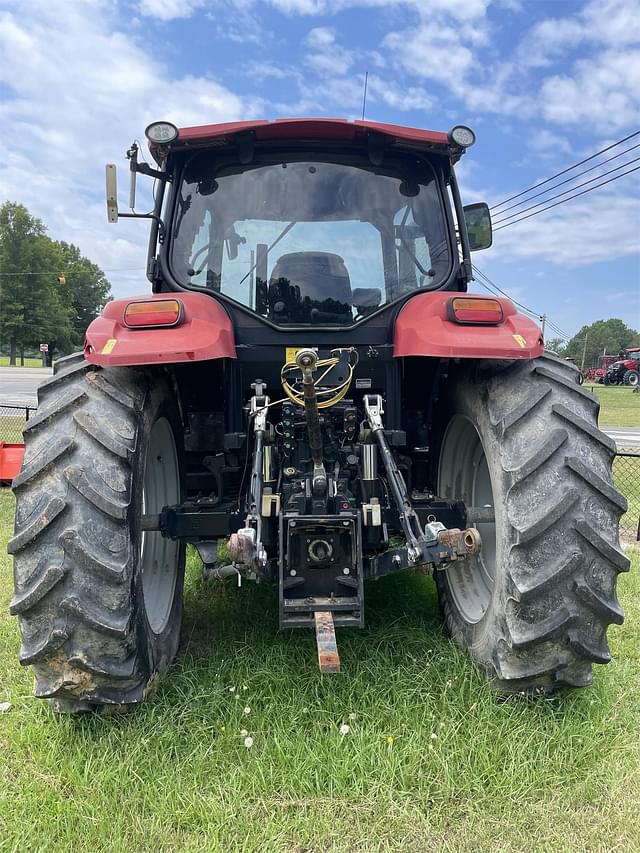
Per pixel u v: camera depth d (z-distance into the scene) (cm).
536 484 229
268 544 266
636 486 776
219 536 284
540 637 223
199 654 301
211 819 195
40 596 211
